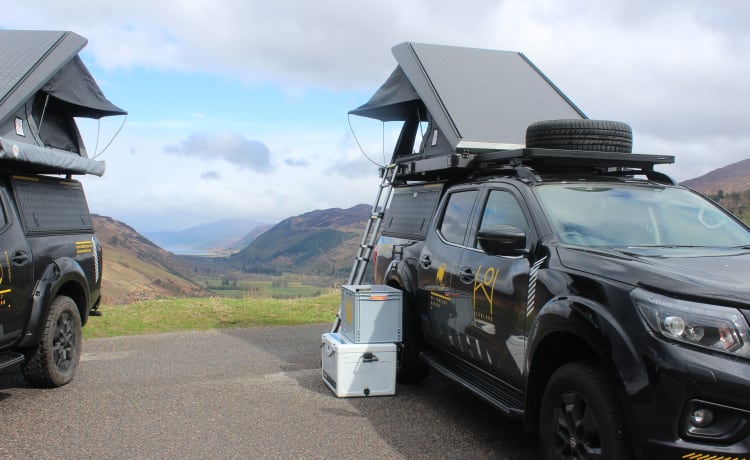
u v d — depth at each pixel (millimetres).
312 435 4957
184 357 8023
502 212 5035
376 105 8445
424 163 6531
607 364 3266
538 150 4902
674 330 3051
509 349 4461
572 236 4301
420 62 7609
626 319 3266
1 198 5840
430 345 6293
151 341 9172
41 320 6090
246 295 14984
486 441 4879
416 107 8320
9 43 7422
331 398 6082
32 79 6773
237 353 8305
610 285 3482
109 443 4723
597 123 5203
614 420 3219
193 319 10992
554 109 7234
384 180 7883
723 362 2912
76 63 7938
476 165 5926
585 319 3486
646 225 4539
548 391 3822
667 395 2984
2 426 5137
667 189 5074
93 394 6184
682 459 2938
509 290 4449
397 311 6320
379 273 7395
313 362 7742
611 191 4852
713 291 3084
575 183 4871
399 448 4691
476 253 5137
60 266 6496
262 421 5309
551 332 3799
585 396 3443
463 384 5090
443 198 6238
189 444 4711
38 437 4855
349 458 4465
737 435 2855
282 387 6492
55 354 6383
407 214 7082
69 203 7207
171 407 5719
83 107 8266
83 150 8492
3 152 5340
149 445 4684
